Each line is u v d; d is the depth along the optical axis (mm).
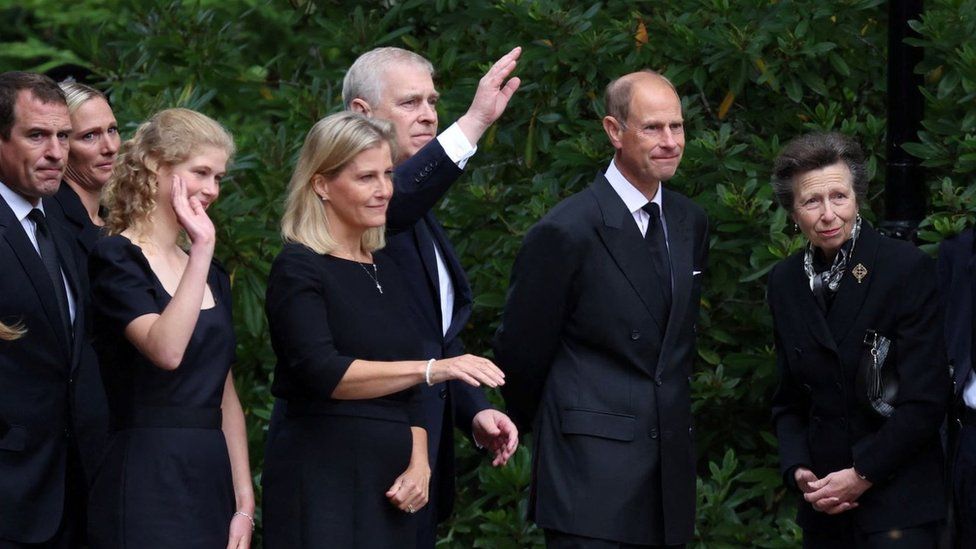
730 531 20922
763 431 21609
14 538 16203
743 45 20922
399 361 15672
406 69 18094
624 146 17688
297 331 15430
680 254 17828
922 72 20031
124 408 15359
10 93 16719
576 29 21516
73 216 18453
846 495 17516
